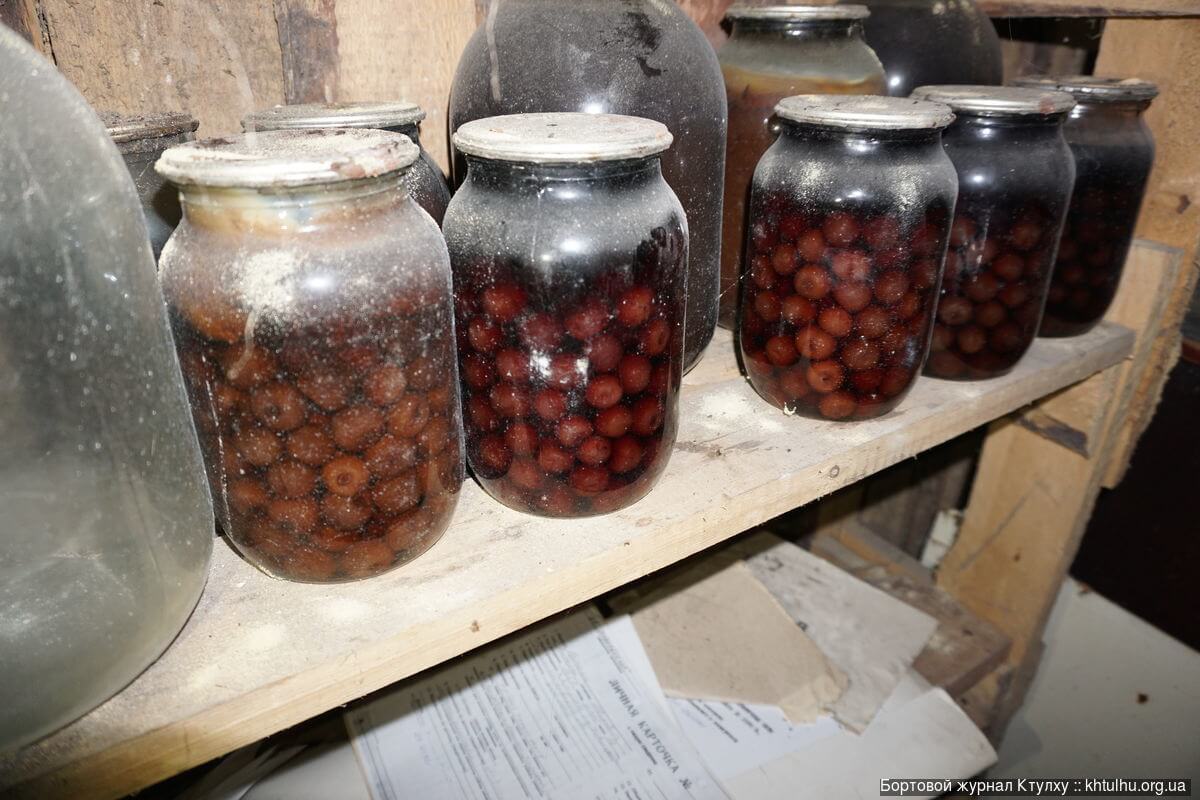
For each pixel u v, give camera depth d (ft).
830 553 3.89
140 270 1.25
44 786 1.23
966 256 2.16
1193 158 2.70
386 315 1.32
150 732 1.28
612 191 1.50
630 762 2.54
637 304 1.53
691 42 1.95
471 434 1.70
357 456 1.38
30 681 1.20
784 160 1.94
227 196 1.23
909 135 1.83
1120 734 3.62
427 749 2.54
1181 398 3.31
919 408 2.19
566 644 2.91
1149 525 3.52
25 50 1.16
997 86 2.43
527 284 1.47
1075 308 2.58
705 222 2.04
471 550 1.66
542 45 1.82
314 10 2.08
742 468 1.91
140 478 1.26
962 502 3.96
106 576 1.28
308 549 1.46
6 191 1.08
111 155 1.22
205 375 1.33
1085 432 2.95
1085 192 2.43
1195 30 2.60
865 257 1.86
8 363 1.18
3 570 1.26
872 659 3.08
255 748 2.59
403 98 2.28
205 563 1.42
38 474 1.25
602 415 1.59
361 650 1.42
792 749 2.70
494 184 1.51
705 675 2.88
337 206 1.28
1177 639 3.49
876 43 2.66
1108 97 2.41
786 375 2.05
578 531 1.71
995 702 3.41
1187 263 2.79
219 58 2.04
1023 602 3.34
